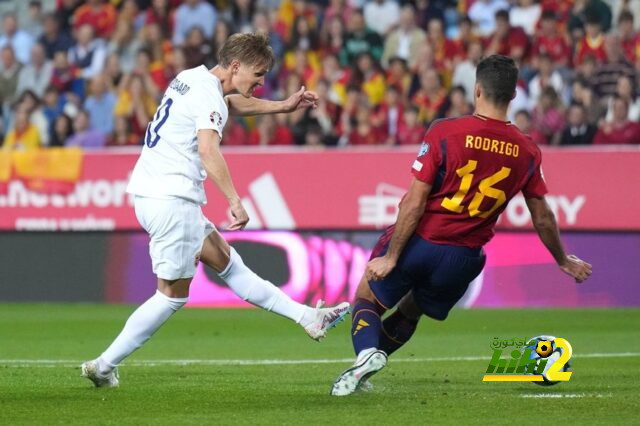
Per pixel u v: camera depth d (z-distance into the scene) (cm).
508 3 4941
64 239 4162
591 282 3794
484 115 1691
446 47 4619
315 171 3962
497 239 3866
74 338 2961
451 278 1727
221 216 4006
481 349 2645
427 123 4356
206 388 1850
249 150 4003
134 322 1805
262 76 1805
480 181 1678
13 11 5706
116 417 1505
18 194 4184
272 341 2894
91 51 5147
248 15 5094
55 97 4894
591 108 4175
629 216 3750
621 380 1980
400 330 1844
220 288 4022
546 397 1711
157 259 1791
